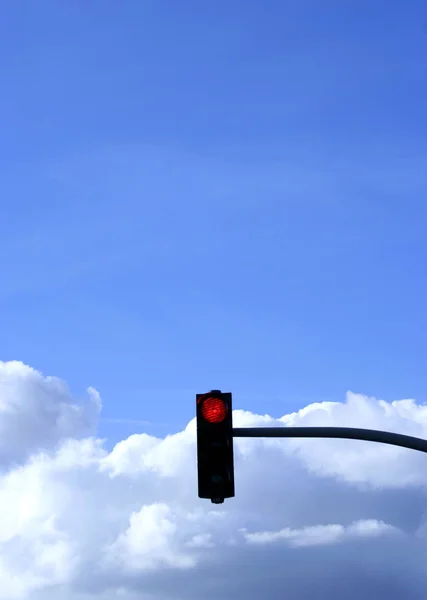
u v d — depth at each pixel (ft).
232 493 36.76
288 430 37.52
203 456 37.04
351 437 37.24
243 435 37.68
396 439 36.78
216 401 37.27
